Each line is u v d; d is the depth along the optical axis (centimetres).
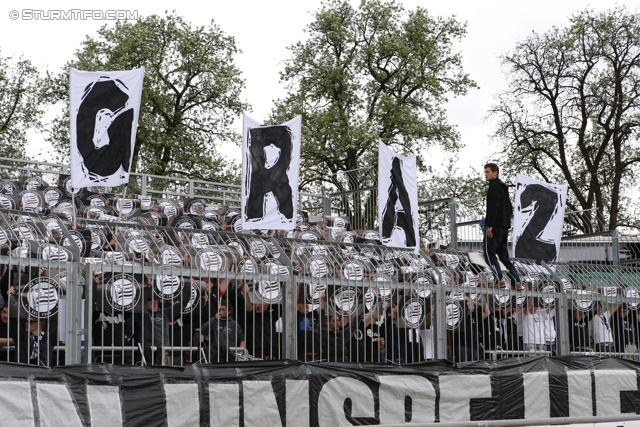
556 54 3891
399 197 1423
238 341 1086
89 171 1109
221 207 1984
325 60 3553
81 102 1111
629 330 1478
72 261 954
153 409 936
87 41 3244
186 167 3338
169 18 3325
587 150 4034
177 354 1061
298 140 1245
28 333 901
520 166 4003
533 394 1254
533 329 1331
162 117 3306
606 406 1327
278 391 1031
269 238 1143
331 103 3509
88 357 930
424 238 2067
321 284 1116
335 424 1071
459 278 1319
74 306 943
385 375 1120
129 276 977
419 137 3575
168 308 1006
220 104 3378
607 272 1516
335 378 1079
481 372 1210
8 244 948
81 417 884
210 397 980
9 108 3347
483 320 1266
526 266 1468
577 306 1412
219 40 3369
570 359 1301
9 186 1717
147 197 1877
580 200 3972
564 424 1194
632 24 3816
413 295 1205
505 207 1387
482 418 1200
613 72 3875
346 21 3600
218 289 1023
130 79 1142
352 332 1157
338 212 2242
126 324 1029
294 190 1236
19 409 841
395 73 3609
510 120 4000
